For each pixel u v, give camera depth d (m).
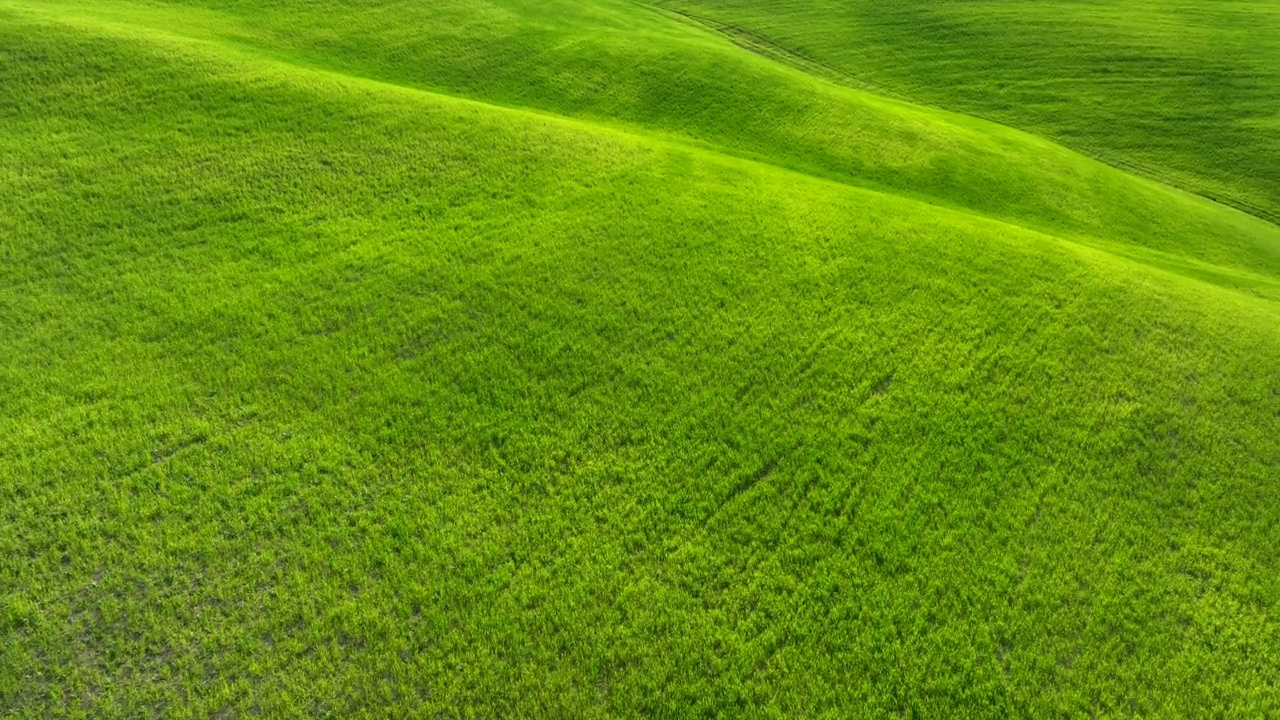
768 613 16.73
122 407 20.34
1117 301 28.58
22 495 17.94
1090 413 22.97
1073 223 41.94
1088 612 17.30
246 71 36.91
